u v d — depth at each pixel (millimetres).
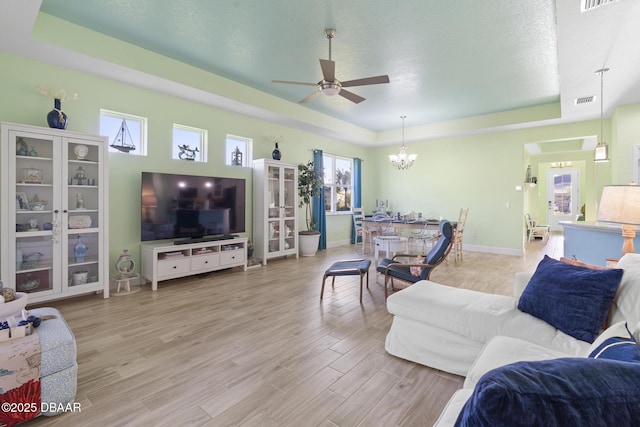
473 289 4027
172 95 4496
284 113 5500
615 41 2945
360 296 3529
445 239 3367
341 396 1836
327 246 7598
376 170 8734
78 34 3227
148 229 4145
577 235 3645
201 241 4590
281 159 6219
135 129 4301
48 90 3383
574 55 3232
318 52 3713
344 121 6914
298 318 3064
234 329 2799
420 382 1972
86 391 1882
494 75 4324
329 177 7730
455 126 6715
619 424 480
